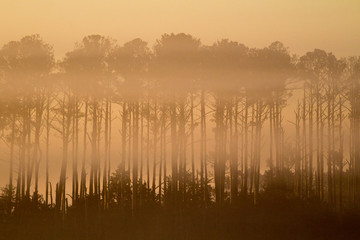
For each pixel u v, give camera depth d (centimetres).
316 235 11725
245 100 13375
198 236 11169
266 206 12950
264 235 11419
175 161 12456
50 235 10744
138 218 11906
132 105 12738
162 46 12506
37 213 11531
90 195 12388
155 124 12912
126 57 12388
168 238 11006
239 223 11844
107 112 12362
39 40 11912
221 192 12681
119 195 13400
